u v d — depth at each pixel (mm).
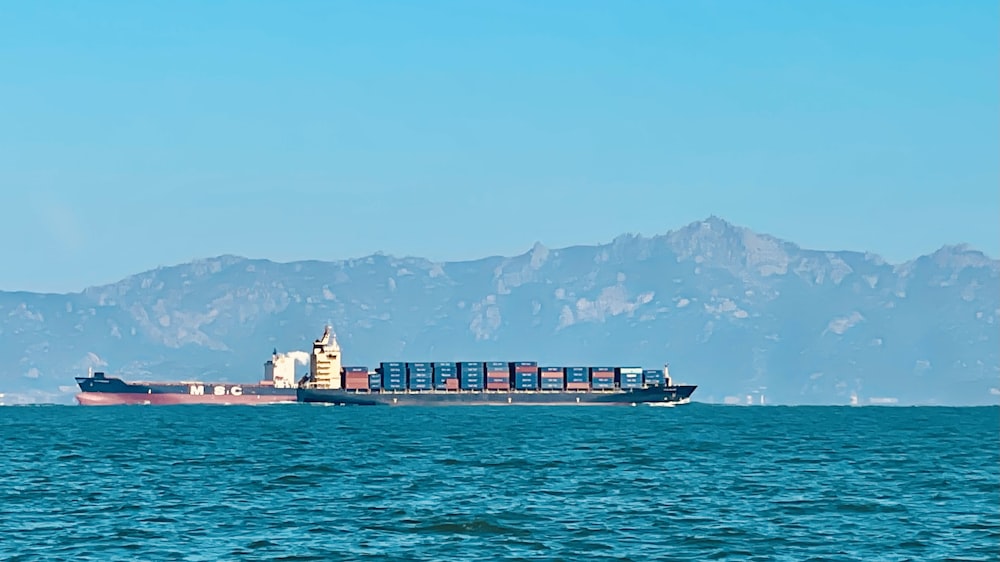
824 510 126562
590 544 106500
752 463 184000
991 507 129375
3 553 102312
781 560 100500
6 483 150625
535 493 140625
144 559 100000
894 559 100938
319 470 167875
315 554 101875
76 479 155875
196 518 120000
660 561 99750
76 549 104000
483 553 102500
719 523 117500
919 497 137625
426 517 120125
